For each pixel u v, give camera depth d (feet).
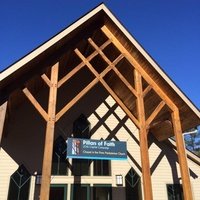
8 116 40.06
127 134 49.88
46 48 34.50
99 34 42.75
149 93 42.19
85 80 51.16
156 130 49.44
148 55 39.99
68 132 46.91
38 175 42.32
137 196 45.65
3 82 32.40
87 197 43.62
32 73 35.53
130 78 44.88
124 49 41.11
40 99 46.68
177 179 48.55
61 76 49.29
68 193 42.96
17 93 38.17
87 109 49.67
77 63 49.75
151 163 48.85
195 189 47.96
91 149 37.40
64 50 38.06
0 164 41.73
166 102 40.01
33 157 43.37
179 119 39.40
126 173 46.93
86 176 44.88
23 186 41.42
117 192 45.11
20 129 44.45
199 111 40.06
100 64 49.62
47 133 32.04
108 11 39.93
